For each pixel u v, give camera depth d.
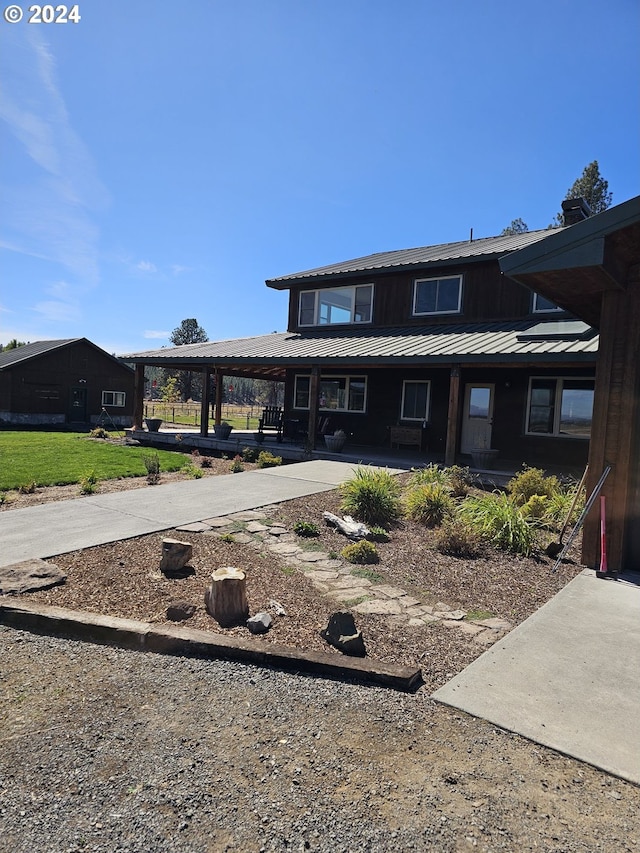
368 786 2.29
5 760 2.43
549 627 4.00
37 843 1.98
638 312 5.41
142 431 18.03
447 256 14.01
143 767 2.39
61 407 29.02
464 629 3.99
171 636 3.54
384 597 4.56
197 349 16.81
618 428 5.53
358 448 14.80
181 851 1.95
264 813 2.13
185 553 4.90
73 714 2.80
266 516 7.04
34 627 3.86
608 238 4.82
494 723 2.77
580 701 2.99
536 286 5.54
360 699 2.99
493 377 13.40
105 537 5.91
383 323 15.60
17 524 6.48
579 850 1.97
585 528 5.67
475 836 2.03
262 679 3.20
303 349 14.02
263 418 17.11
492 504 6.85
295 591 4.59
